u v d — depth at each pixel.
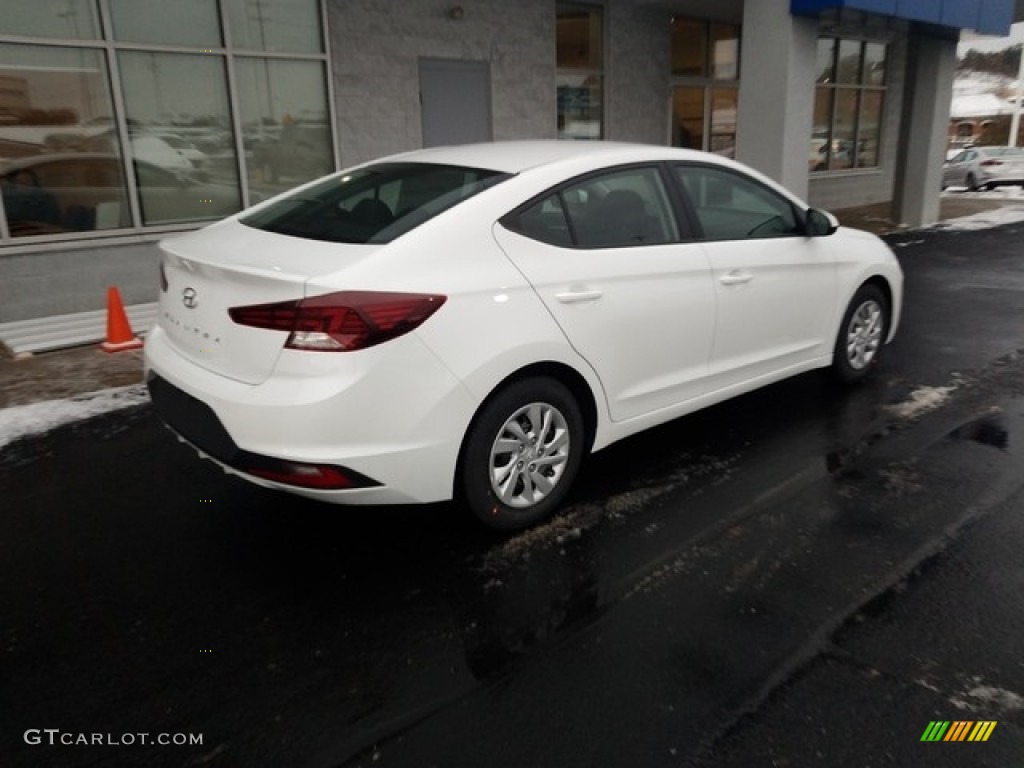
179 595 3.04
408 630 2.82
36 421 4.81
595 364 3.51
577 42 11.44
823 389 5.35
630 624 2.84
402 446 2.93
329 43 8.61
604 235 3.61
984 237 12.59
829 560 3.22
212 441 3.01
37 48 6.89
